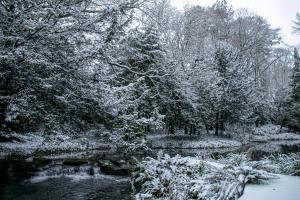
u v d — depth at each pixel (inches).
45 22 383.2
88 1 460.1
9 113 452.4
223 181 245.1
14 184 427.5
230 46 1370.6
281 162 402.0
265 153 720.3
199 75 1159.6
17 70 364.2
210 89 1171.3
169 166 344.5
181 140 1080.2
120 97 496.7
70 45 426.6
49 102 432.5
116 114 477.4
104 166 524.4
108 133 489.4
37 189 402.0
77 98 444.8
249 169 260.1
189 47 1541.6
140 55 605.3
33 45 374.0
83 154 703.7
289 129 1644.9
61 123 454.3
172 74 800.3
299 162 365.4
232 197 211.9
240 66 1337.4
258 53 2026.3
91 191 397.7
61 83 421.1
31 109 417.4
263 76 2071.9
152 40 804.0
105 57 457.1
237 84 1222.9
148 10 643.5
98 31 434.9
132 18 508.4
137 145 518.9
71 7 412.2
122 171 515.8
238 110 1248.8
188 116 1077.1
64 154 703.1
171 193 273.9
